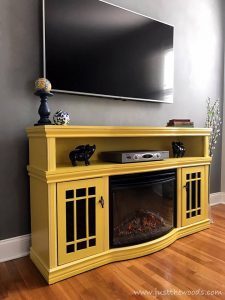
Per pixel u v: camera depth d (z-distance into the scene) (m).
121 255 1.62
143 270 1.50
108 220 1.61
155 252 1.73
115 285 1.35
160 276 1.43
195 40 2.66
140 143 2.21
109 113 2.08
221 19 2.90
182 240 1.94
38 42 1.72
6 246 1.64
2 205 1.64
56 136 1.39
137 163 1.71
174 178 1.96
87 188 1.52
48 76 1.69
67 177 1.43
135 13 2.08
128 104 2.19
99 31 1.89
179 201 2.00
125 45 2.03
